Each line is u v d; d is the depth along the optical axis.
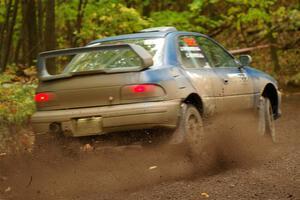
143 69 10.13
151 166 10.28
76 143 10.48
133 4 25.84
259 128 13.12
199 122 10.88
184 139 10.32
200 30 25.08
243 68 13.07
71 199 8.45
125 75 10.15
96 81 10.25
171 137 10.26
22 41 23.47
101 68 10.56
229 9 25.77
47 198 8.60
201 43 12.06
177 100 10.27
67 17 23.88
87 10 22.77
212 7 27.58
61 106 10.49
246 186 8.63
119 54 10.70
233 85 12.21
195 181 9.16
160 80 10.14
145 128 10.00
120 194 8.54
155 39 11.15
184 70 10.90
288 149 11.91
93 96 10.27
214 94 11.45
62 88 10.48
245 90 12.66
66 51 10.66
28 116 14.05
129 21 22.42
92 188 9.01
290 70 28.34
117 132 10.17
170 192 8.45
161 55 10.75
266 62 29.55
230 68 12.53
